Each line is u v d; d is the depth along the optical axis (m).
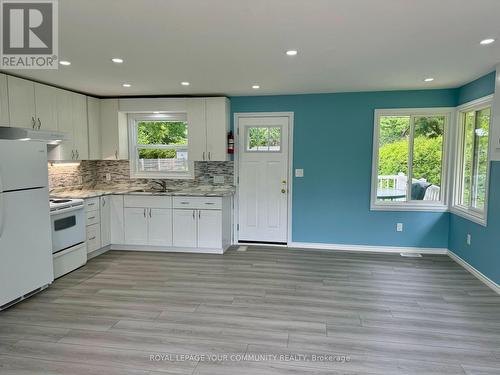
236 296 3.35
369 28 2.44
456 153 4.57
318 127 4.99
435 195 4.87
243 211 5.35
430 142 4.81
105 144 5.23
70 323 2.80
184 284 3.67
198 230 4.84
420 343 2.50
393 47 2.86
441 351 2.40
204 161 5.31
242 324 2.78
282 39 2.67
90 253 4.58
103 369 2.19
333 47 2.85
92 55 3.06
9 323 2.79
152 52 2.99
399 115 4.79
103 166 5.57
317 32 2.52
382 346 2.46
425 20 2.30
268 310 3.04
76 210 4.14
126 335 2.61
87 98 4.91
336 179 5.01
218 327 2.73
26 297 3.27
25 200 3.17
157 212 4.91
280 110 5.06
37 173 3.32
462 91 4.40
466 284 3.67
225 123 4.98
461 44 2.78
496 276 3.47
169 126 5.48
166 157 5.52
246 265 4.32
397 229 4.91
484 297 3.33
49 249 3.48
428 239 4.84
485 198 3.71
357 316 2.93
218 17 2.25
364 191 4.95
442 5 2.07
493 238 3.53
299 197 5.14
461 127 4.54
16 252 3.08
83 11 2.16
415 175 4.88
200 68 3.52
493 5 2.06
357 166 4.94
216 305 3.14
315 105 4.97
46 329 2.70
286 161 5.16
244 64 3.38
